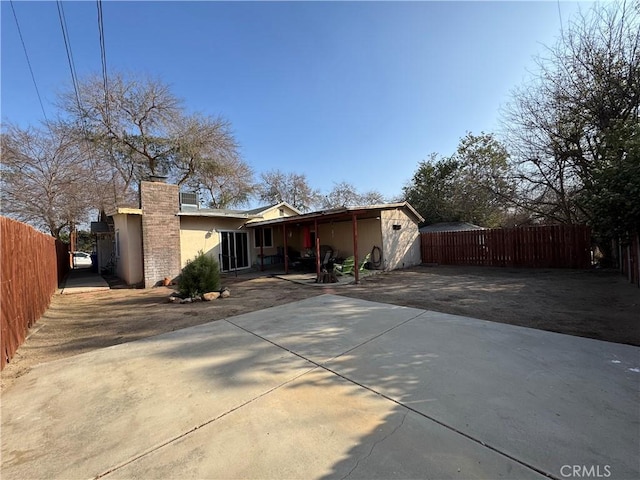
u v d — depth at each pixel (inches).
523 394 93.1
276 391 101.3
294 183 1177.4
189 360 132.3
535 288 276.4
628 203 218.1
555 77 422.0
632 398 89.4
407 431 77.1
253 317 203.6
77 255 993.5
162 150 764.0
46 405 98.4
